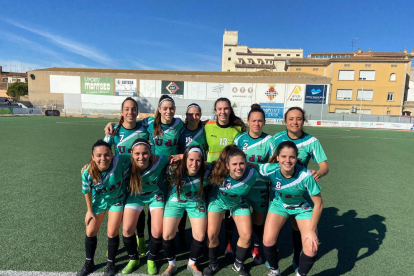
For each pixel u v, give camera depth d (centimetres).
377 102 3309
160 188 285
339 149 1067
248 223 254
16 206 388
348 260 277
